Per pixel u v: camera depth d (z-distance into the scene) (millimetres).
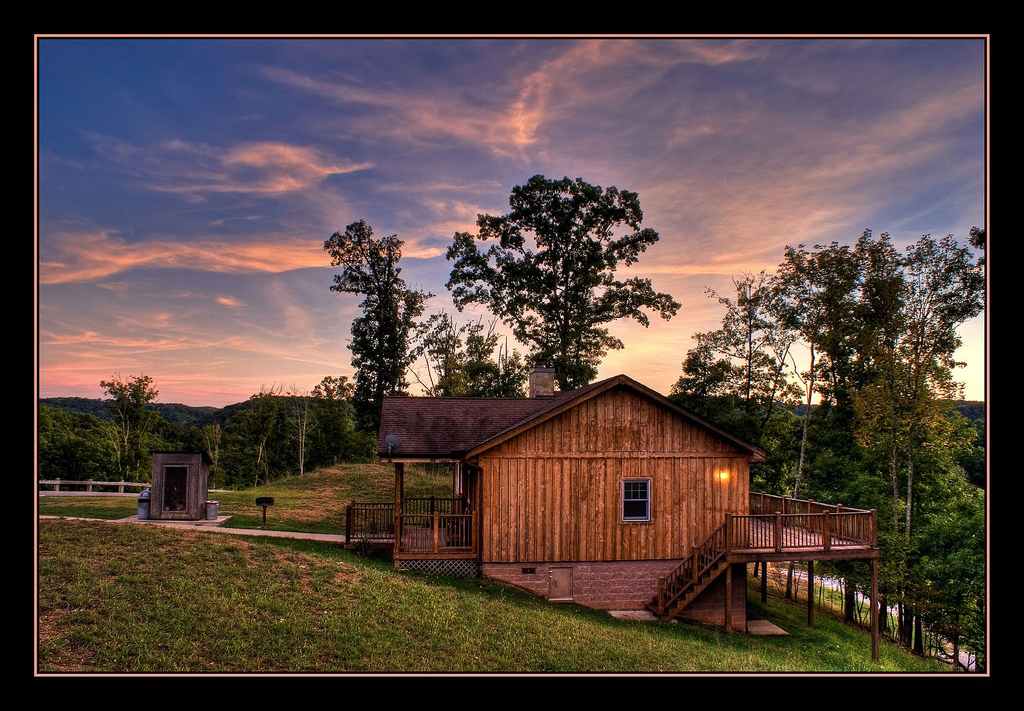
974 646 21172
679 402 32062
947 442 23219
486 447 16453
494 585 16141
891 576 22188
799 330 29016
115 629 9727
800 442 30188
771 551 15867
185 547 13906
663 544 17141
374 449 57375
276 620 10891
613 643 12219
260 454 57188
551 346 37781
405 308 41750
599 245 38031
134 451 48062
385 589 13391
